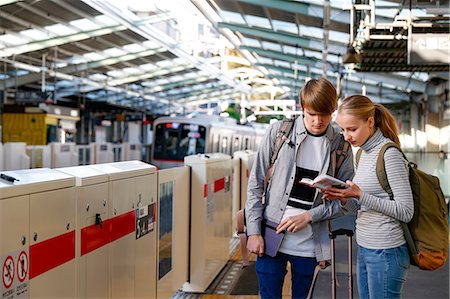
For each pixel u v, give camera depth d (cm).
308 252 418
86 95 4328
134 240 532
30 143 2742
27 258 331
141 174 552
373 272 393
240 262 964
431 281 807
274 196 420
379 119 404
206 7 1964
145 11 2089
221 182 906
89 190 421
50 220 360
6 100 2995
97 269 439
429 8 1143
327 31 1536
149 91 4222
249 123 3969
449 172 1728
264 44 2511
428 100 2480
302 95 403
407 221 379
